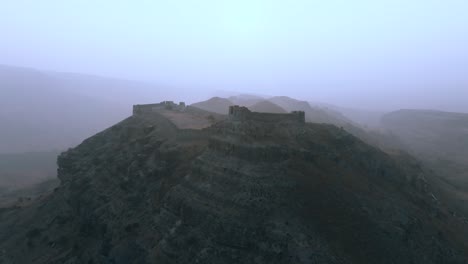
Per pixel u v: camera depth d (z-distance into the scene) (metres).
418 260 38.50
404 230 41.09
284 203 37.56
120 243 44.66
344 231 37.09
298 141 47.66
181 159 51.41
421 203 53.69
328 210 38.66
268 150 42.00
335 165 47.38
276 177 39.81
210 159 44.84
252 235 35.41
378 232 39.06
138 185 52.44
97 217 52.41
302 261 32.91
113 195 54.84
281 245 34.16
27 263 53.69
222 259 35.09
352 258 34.44
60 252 52.72
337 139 53.66
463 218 62.09
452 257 42.12
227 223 36.62
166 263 38.06
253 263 33.91
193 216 39.78
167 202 43.91
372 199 44.16
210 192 40.78
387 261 36.09
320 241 34.69
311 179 41.31
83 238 52.31
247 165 41.25
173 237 39.31
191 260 36.56
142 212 47.75
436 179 89.38
